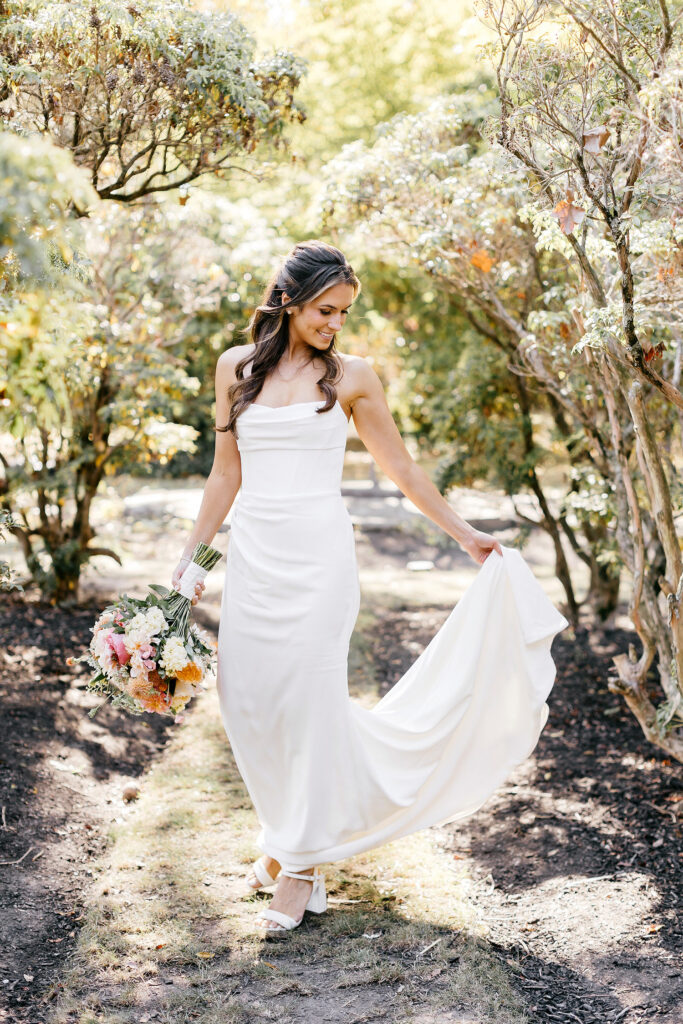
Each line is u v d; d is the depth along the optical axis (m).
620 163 2.73
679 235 2.74
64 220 2.33
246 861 3.20
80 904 2.89
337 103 11.79
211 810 3.60
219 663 2.84
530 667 2.88
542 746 4.48
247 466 2.80
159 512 10.34
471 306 6.26
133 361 6.00
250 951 2.65
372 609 7.07
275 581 2.70
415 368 9.97
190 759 4.14
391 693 3.04
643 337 3.19
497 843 3.47
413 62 11.45
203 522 2.95
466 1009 2.37
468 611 2.92
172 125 3.54
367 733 2.82
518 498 10.20
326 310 2.68
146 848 3.27
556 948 2.71
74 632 5.72
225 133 3.60
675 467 4.44
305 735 2.72
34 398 2.67
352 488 12.02
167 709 2.75
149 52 3.28
